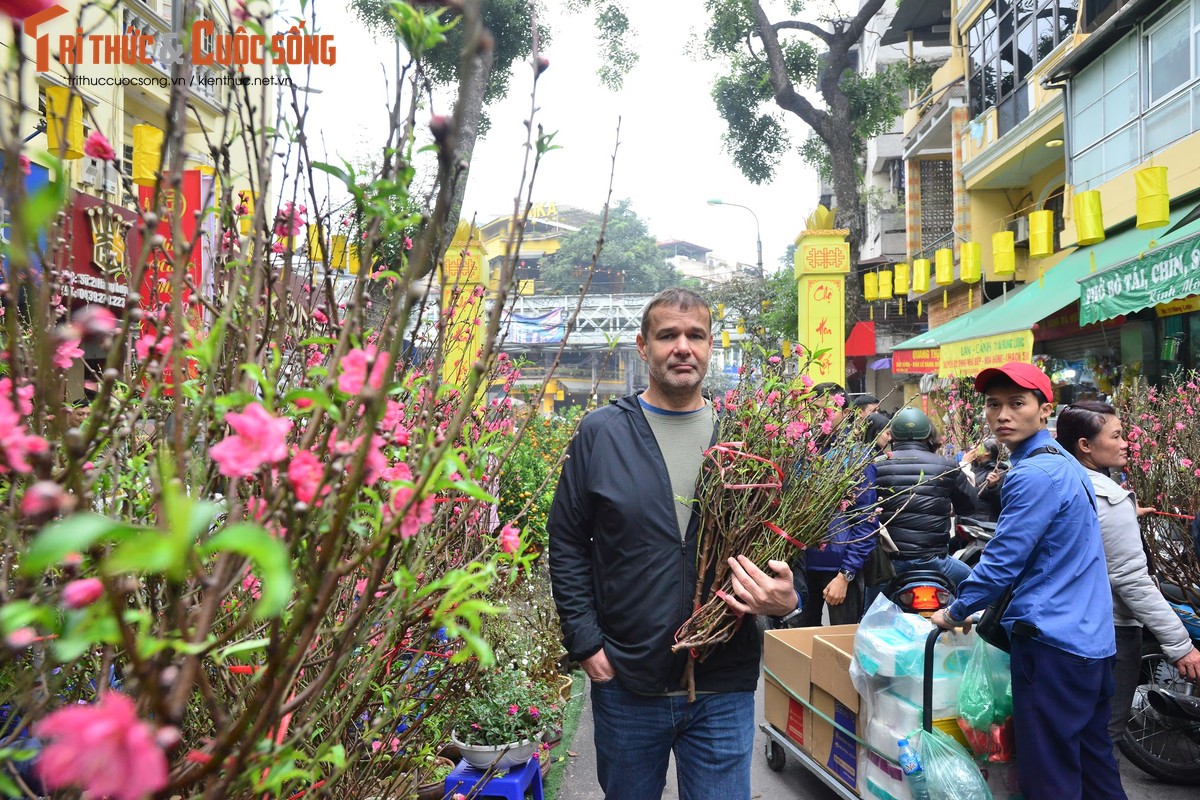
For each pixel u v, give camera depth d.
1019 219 14.91
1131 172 10.23
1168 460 4.34
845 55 15.61
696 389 2.35
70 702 1.12
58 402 0.80
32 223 0.59
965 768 2.58
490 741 3.08
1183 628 3.07
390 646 1.38
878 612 3.05
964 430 8.78
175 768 0.97
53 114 1.01
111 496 1.01
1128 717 3.45
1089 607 2.59
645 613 2.18
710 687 2.21
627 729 2.22
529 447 5.88
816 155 18.77
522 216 0.96
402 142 1.06
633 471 2.25
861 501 4.01
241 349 1.15
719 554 2.20
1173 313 10.22
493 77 9.47
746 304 23.80
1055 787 2.52
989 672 2.82
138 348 0.96
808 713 3.49
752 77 16.62
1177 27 9.36
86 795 0.75
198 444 1.08
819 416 2.36
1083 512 2.63
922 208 20.27
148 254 0.82
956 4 16.94
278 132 1.29
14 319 0.82
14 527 0.80
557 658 4.38
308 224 1.44
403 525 0.81
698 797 2.21
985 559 2.60
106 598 0.60
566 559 2.33
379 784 1.75
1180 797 3.56
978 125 15.67
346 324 0.84
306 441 0.85
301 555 0.86
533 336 30.28
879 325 23.38
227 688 1.15
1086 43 10.79
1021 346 9.80
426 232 0.76
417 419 1.14
